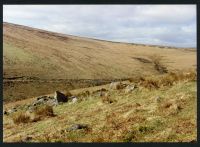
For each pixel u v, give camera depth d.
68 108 19.14
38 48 153.62
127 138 11.24
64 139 12.04
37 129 14.94
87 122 14.35
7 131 15.78
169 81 18.47
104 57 173.38
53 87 100.94
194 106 13.28
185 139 10.27
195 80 17.73
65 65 136.00
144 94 17.67
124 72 149.00
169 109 13.38
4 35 159.25
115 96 18.97
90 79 123.25
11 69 108.81
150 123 12.30
